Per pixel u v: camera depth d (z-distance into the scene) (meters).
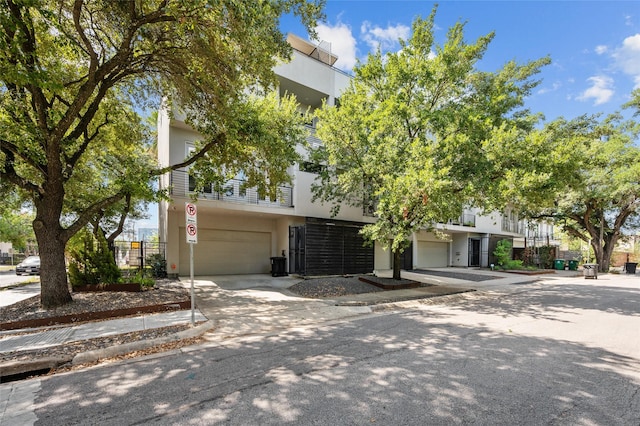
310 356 4.89
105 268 9.77
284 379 4.00
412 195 9.20
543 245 29.05
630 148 21.28
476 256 26.09
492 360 4.68
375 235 11.09
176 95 10.05
